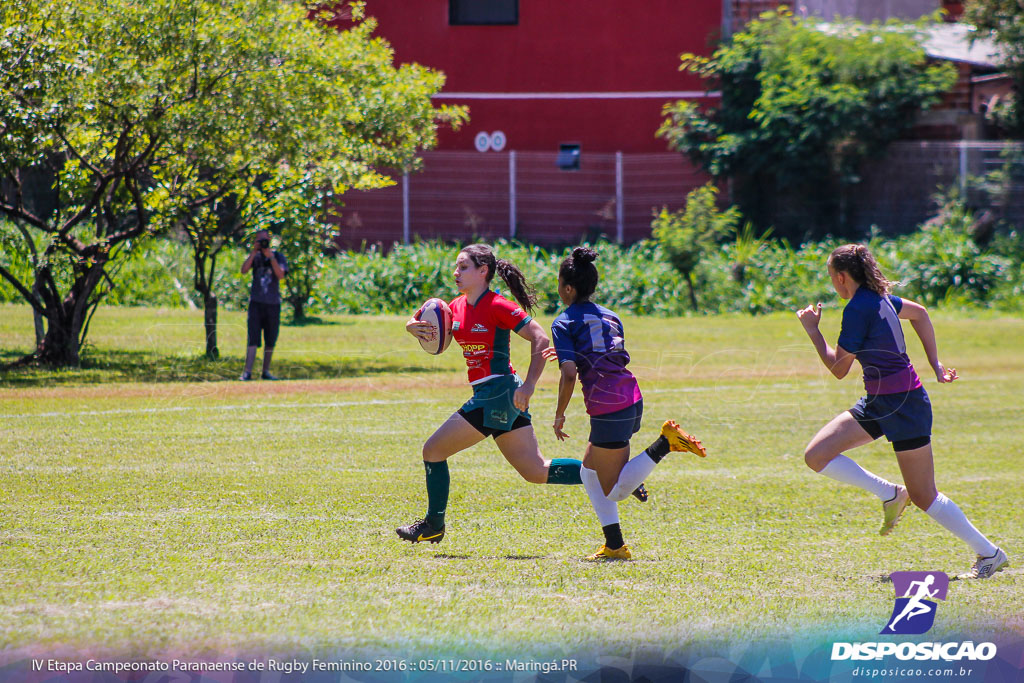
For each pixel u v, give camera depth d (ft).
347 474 87.30
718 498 81.92
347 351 169.58
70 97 132.67
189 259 221.66
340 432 106.83
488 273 64.03
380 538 67.26
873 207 305.94
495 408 63.77
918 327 64.23
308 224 174.29
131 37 141.59
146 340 171.53
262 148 155.63
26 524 67.97
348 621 50.11
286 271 147.64
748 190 314.35
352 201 311.68
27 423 106.73
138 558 60.49
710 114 323.57
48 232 147.95
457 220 318.65
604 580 58.34
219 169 157.69
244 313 213.87
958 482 89.40
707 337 202.39
